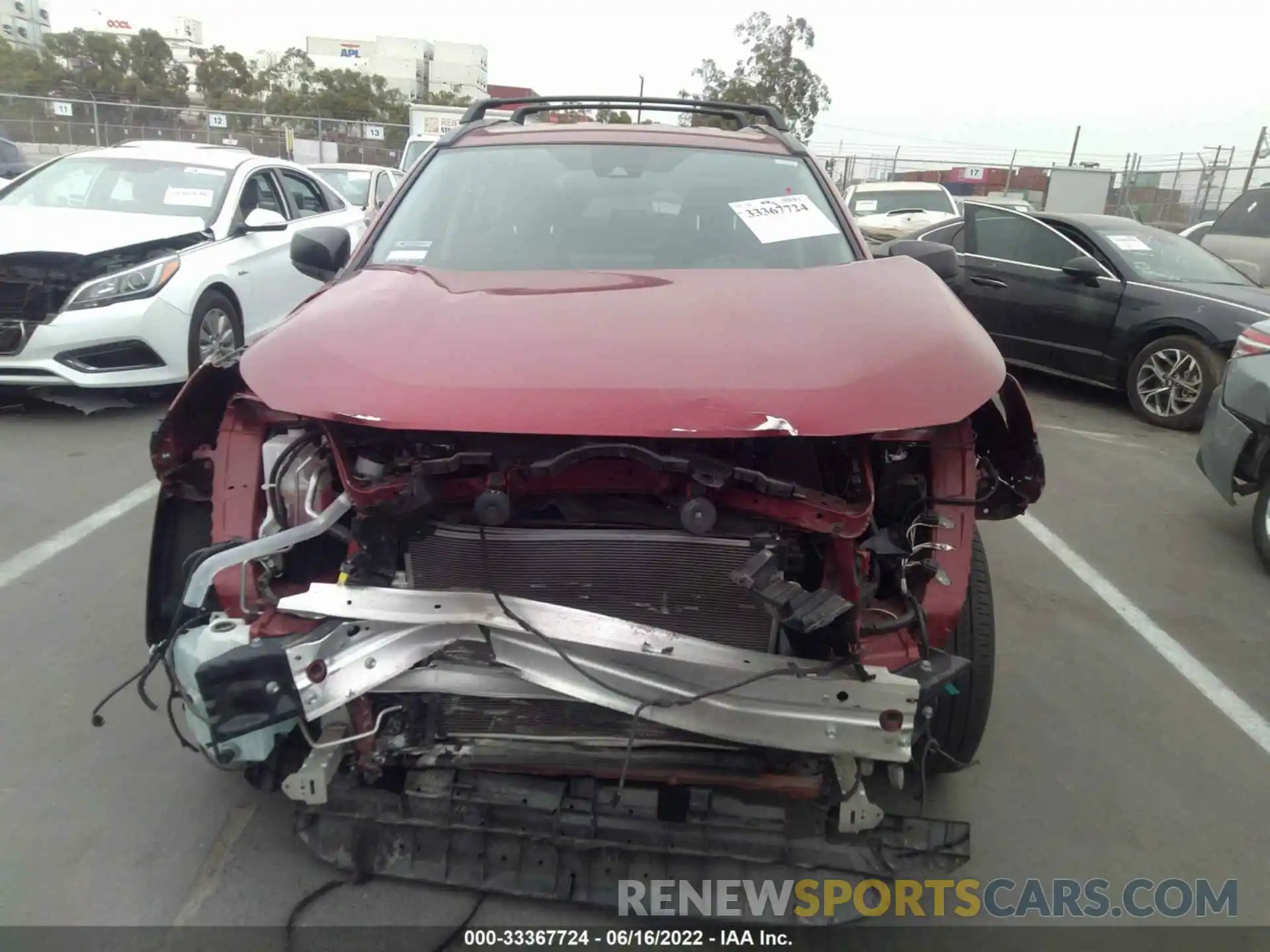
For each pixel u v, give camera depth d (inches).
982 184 1414.9
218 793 116.6
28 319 246.2
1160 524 228.5
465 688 89.9
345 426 91.5
